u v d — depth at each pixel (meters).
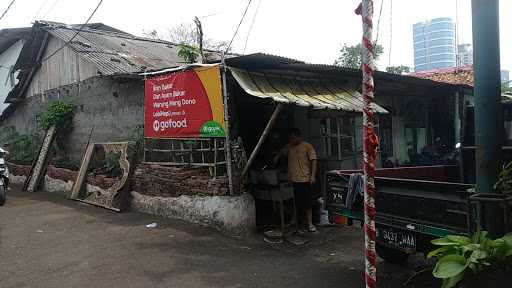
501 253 3.30
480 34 3.94
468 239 3.58
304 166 7.62
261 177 7.75
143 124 9.66
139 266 5.88
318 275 5.61
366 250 3.08
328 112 9.77
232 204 7.32
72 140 12.55
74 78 12.48
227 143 7.32
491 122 3.91
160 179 8.53
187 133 7.82
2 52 21.16
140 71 9.02
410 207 4.84
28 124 15.40
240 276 5.54
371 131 3.05
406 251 4.98
